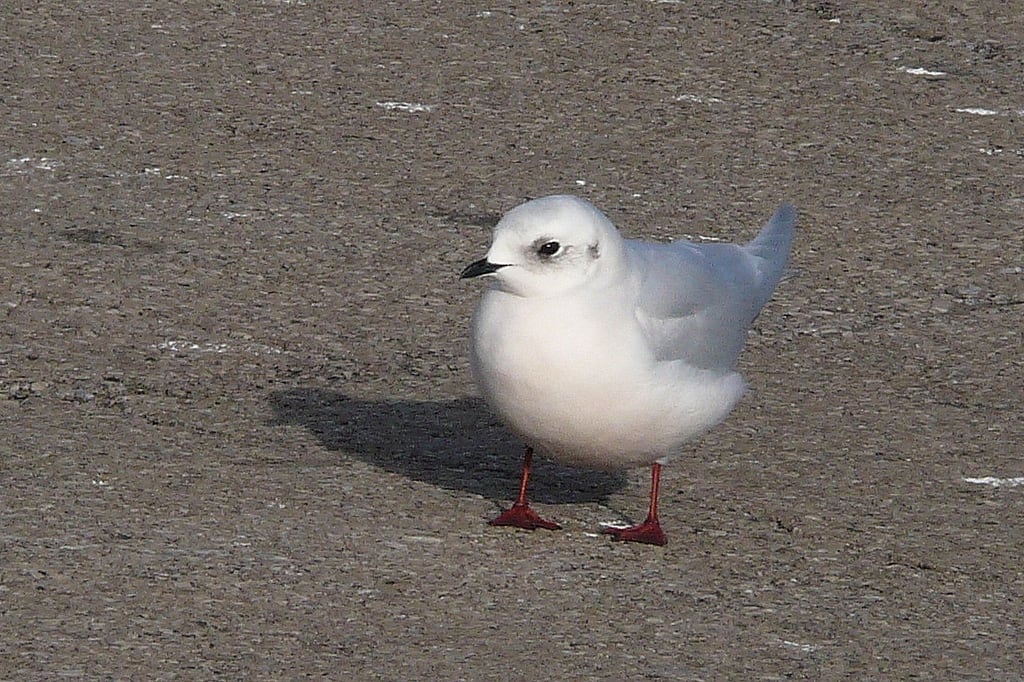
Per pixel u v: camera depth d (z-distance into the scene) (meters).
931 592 9.81
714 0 21.16
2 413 11.73
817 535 10.55
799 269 15.05
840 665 8.87
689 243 11.47
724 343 10.73
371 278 14.43
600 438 10.12
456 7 20.62
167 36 19.38
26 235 14.73
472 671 8.57
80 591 9.19
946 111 18.55
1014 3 21.23
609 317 9.93
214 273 14.30
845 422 12.35
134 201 15.55
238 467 11.12
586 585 9.68
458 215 15.70
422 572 9.69
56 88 17.86
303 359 12.99
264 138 17.09
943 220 16.16
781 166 17.14
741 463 11.65
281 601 9.22
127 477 10.80
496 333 9.98
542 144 17.33
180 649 8.63
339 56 19.09
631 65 19.22
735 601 9.57
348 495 10.77
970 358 13.58
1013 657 9.07
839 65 19.48
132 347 12.97
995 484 11.47
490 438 11.95
